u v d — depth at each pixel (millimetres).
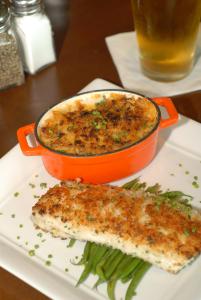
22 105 690
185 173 577
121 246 492
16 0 693
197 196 551
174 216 496
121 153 533
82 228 502
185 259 470
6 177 586
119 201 512
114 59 738
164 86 689
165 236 481
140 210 502
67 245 517
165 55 668
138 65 725
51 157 544
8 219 547
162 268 483
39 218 519
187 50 671
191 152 601
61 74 737
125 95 587
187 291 468
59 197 521
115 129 558
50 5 883
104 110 581
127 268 487
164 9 622
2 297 485
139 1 628
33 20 704
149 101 570
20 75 714
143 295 472
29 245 520
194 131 620
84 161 533
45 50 732
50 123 569
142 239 482
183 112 658
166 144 610
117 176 565
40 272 490
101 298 472
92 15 847
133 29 805
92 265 495
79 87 711
